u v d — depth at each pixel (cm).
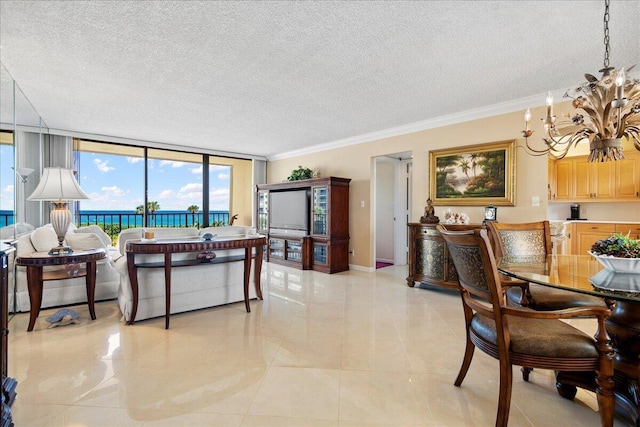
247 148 642
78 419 154
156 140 569
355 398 174
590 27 212
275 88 322
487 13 198
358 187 547
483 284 153
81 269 308
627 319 160
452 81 304
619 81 154
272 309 329
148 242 284
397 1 187
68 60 263
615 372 162
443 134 429
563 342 142
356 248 552
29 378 191
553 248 346
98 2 188
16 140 382
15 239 317
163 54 253
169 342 245
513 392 183
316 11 197
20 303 311
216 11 197
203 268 326
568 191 530
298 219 575
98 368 204
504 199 371
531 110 353
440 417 158
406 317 306
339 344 243
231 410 162
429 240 404
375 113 405
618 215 498
